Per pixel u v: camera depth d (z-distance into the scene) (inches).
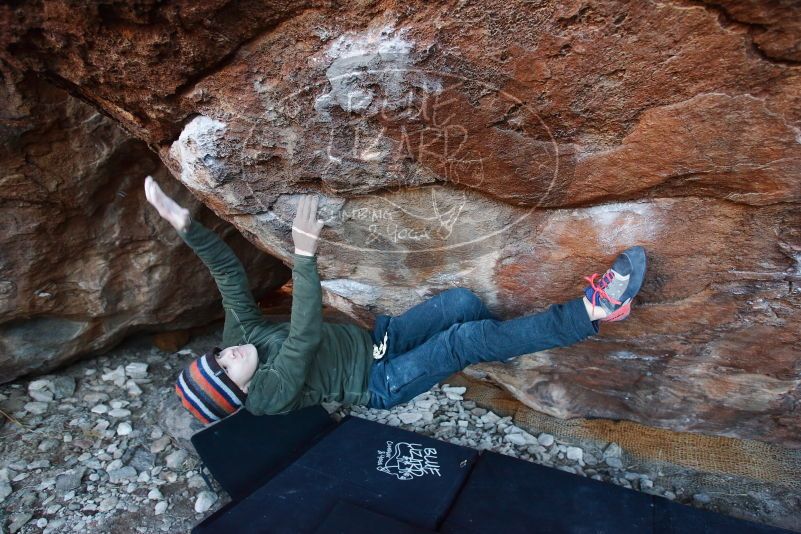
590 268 61.9
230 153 56.2
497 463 81.0
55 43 46.6
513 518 70.7
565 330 58.9
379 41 43.0
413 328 71.4
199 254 62.9
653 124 44.1
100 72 49.9
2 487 81.0
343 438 87.6
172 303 108.9
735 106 40.9
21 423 94.7
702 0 35.0
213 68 48.3
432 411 100.6
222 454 82.5
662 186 50.8
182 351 120.2
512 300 70.4
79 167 83.7
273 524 69.0
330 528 67.5
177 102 52.3
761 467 79.7
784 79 38.2
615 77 41.3
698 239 54.9
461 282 71.2
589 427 91.4
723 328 64.4
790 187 46.3
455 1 39.3
